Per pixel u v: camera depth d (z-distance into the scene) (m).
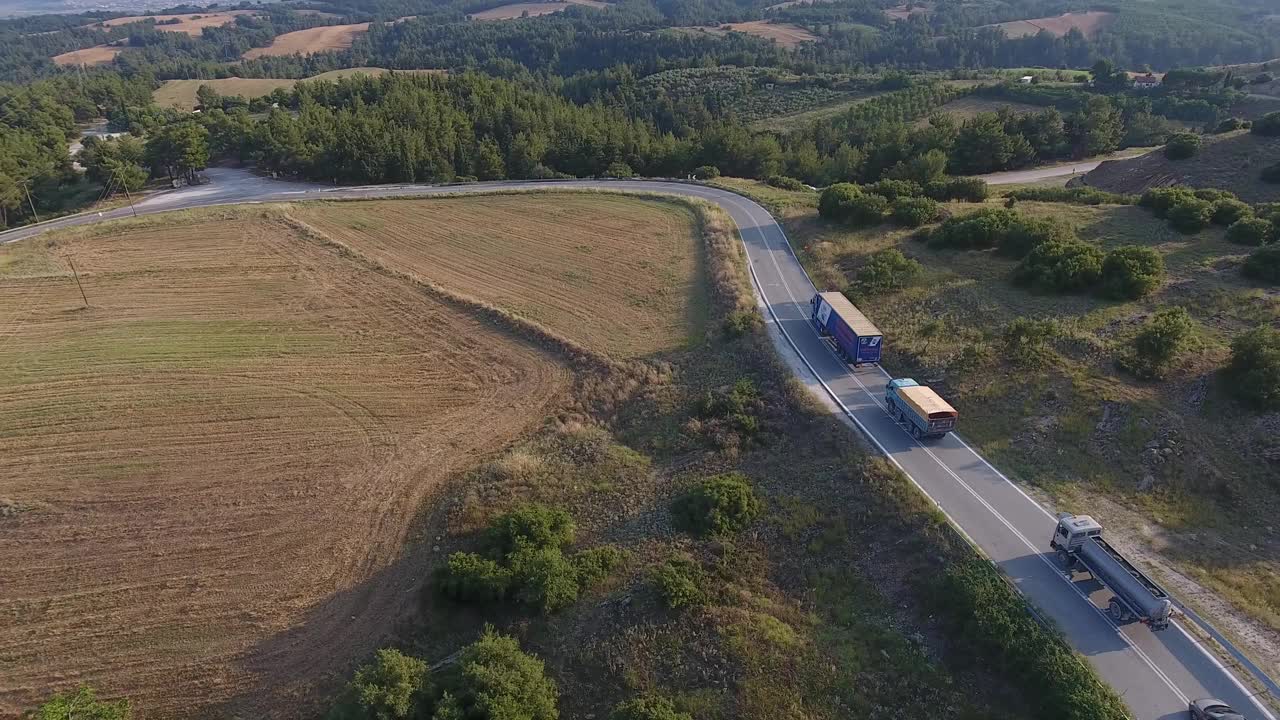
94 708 28.69
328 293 66.75
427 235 80.50
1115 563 29.58
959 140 110.38
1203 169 83.81
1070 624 29.17
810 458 41.62
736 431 44.94
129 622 34.59
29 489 42.75
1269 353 40.19
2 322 61.19
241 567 37.47
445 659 32.41
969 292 57.00
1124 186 90.12
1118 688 26.58
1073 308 52.12
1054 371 44.84
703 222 80.81
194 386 52.78
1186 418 40.12
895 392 43.50
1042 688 26.70
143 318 62.12
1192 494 36.19
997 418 42.56
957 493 36.78
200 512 41.06
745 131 120.81
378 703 27.77
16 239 77.25
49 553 38.44
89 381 53.28
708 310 61.97
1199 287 52.31
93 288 67.12
